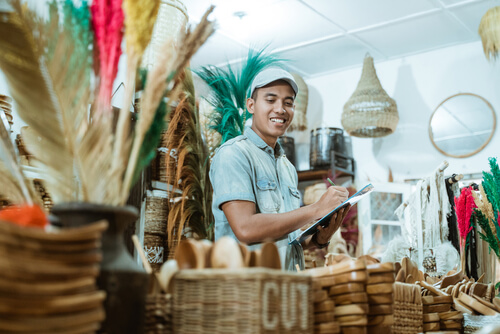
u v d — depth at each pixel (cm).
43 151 89
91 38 92
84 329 71
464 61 560
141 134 94
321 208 197
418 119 577
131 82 95
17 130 199
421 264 300
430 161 564
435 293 161
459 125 553
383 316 113
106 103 92
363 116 521
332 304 104
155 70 95
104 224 73
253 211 198
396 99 591
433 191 299
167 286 92
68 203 86
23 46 84
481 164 535
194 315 87
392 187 538
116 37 93
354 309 106
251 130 225
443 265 289
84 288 73
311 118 643
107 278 84
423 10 489
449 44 565
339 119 625
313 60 601
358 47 568
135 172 96
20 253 65
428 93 575
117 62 94
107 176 90
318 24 513
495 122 532
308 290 94
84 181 89
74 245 70
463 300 170
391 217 534
